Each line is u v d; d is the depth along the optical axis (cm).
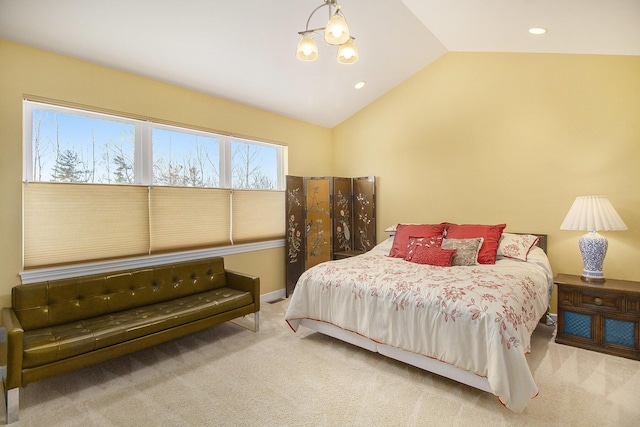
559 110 330
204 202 359
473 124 384
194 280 321
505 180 363
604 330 263
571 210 292
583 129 317
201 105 354
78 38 248
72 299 250
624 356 254
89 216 277
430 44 368
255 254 412
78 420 184
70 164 271
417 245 337
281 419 186
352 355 265
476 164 383
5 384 183
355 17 299
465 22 301
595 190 312
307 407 196
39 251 253
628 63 295
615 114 301
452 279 245
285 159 454
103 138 290
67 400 204
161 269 300
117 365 249
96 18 233
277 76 355
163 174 329
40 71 249
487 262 310
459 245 319
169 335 254
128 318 250
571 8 226
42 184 253
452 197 402
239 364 250
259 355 265
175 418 187
